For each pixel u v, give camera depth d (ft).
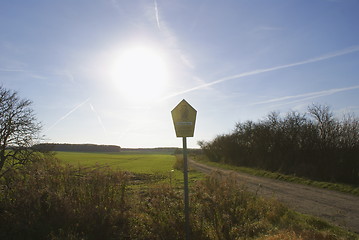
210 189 27.30
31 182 23.70
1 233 21.09
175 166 135.44
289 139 88.28
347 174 61.05
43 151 52.80
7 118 51.98
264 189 53.78
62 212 22.39
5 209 22.57
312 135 77.97
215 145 165.68
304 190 52.65
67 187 24.48
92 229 21.59
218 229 22.13
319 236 20.66
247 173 91.76
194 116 19.62
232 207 25.84
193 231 21.20
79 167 26.78
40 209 22.61
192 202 24.36
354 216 32.01
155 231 21.48
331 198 43.96
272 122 102.89
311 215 32.01
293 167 78.43
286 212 28.60
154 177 51.13
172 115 19.58
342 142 68.08
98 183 24.36
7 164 47.57
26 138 52.65
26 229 21.18
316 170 68.44
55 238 19.72
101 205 23.25
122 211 23.18
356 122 68.64
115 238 20.97
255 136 113.50
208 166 135.23
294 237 19.22
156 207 23.66
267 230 22.82
